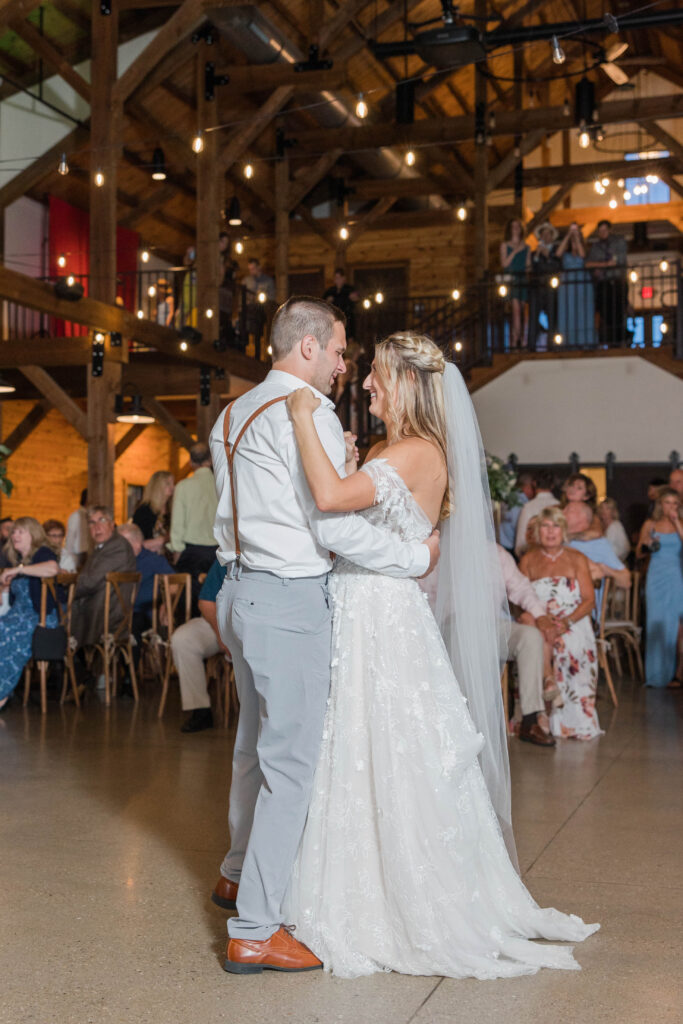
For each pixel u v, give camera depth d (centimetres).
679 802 416
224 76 1221
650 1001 224
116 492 1602
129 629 718
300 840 246
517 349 1182
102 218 1082
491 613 286
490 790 286
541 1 1461
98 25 1098
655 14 905
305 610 242
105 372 1068
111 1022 213
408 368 271
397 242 1681
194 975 238
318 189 1645
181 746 536
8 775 459
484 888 256
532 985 233
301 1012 218
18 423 1418
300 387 248
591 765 496
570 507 718
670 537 795
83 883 306
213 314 1212
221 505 257
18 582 668
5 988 230
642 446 1127
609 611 869
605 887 304
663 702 720
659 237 1820
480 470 284
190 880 309
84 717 640
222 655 629
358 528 240
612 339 1207
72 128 1353
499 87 1605
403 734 244
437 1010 219
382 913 243
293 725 241
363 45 1239
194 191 1547
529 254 1260
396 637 249
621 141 1778
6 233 1333
